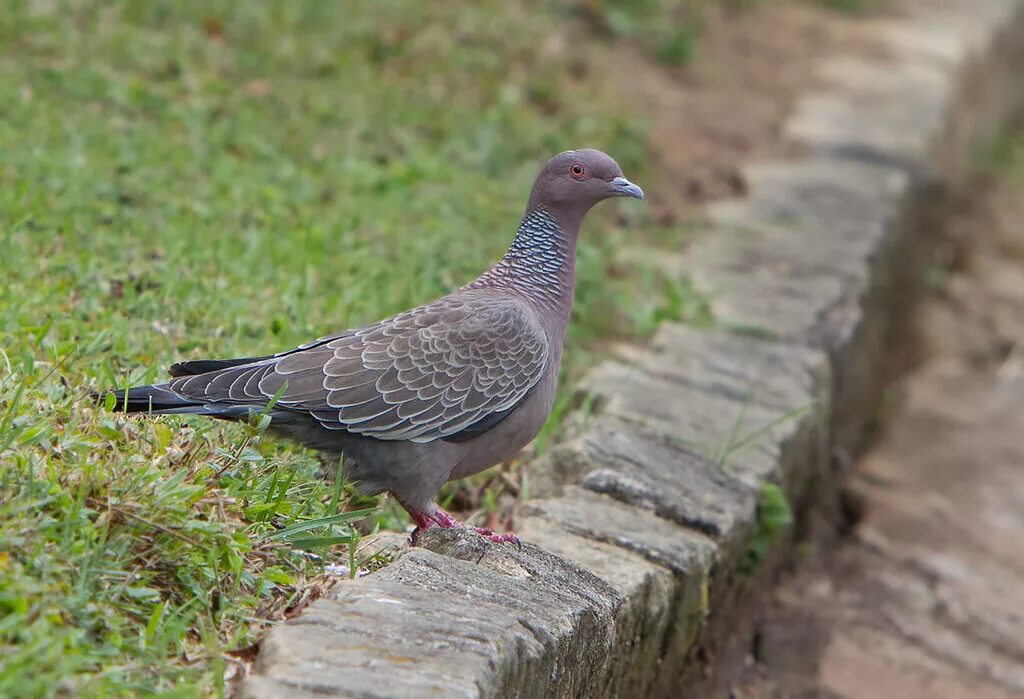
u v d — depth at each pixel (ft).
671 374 38.83
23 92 43.60
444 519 26.40
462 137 51.96
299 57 54.24
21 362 25.23
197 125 45.01
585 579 25.67
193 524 21.48
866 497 48.06
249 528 23.12
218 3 55.83
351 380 25.04
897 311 60.59
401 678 19.11
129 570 21.16
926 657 39.14
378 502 28.53
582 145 54.75
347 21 58.39
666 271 47.42
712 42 75.05
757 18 81.05
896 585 42.96
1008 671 39.19
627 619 26.23
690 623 30.40
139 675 19.20
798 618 39.55
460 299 27.17
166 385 23.56
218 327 31.65
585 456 31.96
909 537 46.29
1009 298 71.87
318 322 33.63
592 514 29.73
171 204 39.24
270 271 35.96
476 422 26.32
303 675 18.88
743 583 35.06
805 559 42.70
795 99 69.10
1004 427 57.16
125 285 32.48
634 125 58.13
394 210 43.70
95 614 19.53
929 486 50.90
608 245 47.32
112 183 39.42
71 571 20.06
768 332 42.78
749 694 35.60
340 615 20.86
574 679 23.84
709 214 53.83
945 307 69.15
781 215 54.19
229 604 21.53
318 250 38.24
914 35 82.48
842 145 62.69
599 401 36.47
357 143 48.44
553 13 68.13
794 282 47.62
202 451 24.41
